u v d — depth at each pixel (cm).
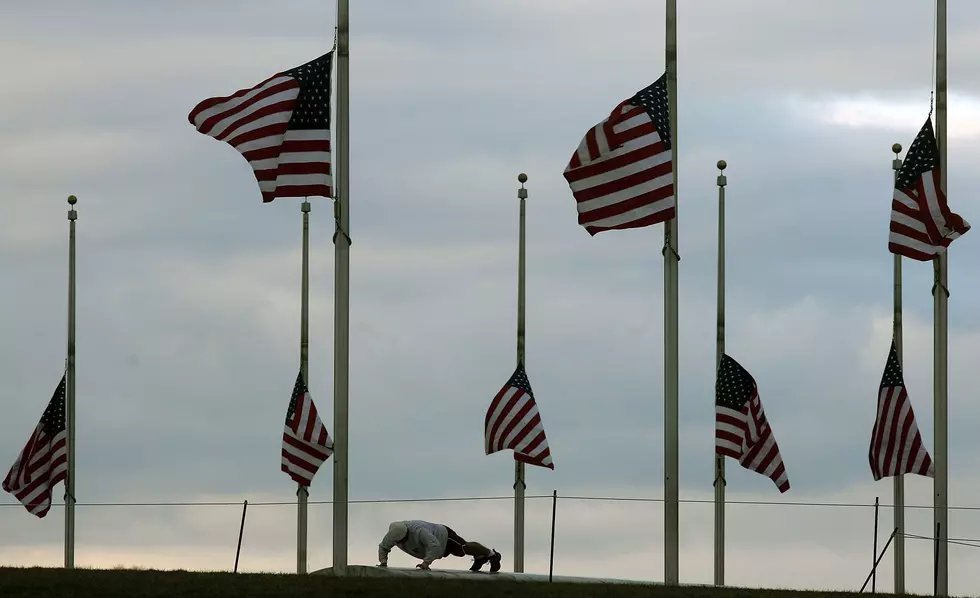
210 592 9725
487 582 10275
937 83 12394
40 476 15375
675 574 11069
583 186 11125
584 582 10900
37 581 9850
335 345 11144
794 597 10319
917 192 12225
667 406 11212
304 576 10394
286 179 10988
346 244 11175
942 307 12369
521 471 14675
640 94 11169
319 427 14488
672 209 11069
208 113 10988
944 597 10981
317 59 11144
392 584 10031
